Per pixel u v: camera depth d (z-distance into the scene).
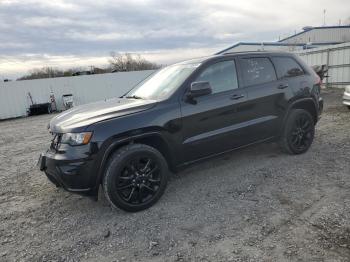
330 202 3.54
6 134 11.49
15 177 5.44
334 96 13.81
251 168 4.77
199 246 2.92
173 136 3.88
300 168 4.64
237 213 3.46
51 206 4.07
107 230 3.34
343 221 3.13
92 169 3.43
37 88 20.52
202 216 3.47
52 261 2.88
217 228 3.20
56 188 4.70
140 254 2.88
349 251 2.68
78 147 3.41
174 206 3.76
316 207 3.46
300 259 2.62
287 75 5.04
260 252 2.75
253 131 4.59
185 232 3.18
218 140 4.24
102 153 3.45
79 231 3.38
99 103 4.57
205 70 4.23
